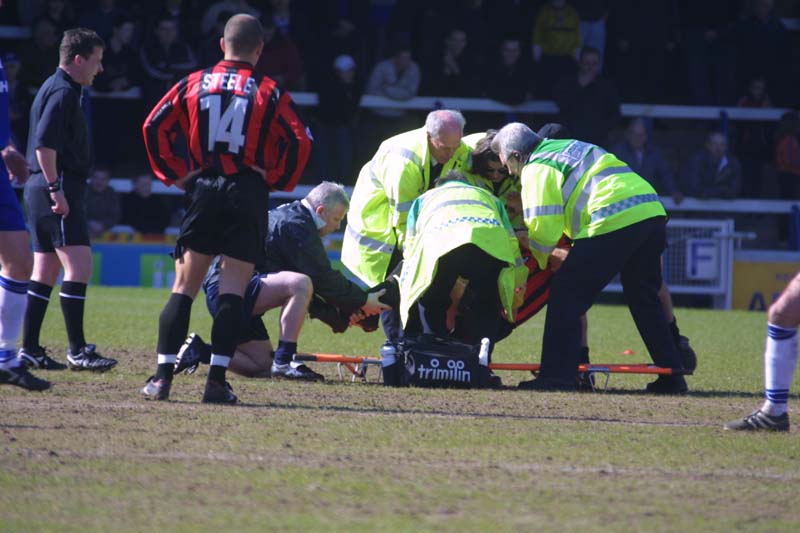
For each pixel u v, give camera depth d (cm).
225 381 2369
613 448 2025
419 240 2819
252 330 2941
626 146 6750
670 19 7281
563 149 2862
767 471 1880
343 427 2134
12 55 6384
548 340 2842
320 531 1472
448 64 6906
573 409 2483
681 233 6731
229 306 2336
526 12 7269
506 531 1488
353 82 6581
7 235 2395
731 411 2531
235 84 2269
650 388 2927
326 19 6794
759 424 2244
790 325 2216
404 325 2803
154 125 2314
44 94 2822
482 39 6900
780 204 7106
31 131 2878
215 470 1769
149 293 5850
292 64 6544
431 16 6881
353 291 2964
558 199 2812
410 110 7031
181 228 2328
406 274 2827
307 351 3622
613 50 7162
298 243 2902
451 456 1916
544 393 2736
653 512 1598
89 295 5641
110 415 2175
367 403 2469
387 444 1995
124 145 6800
